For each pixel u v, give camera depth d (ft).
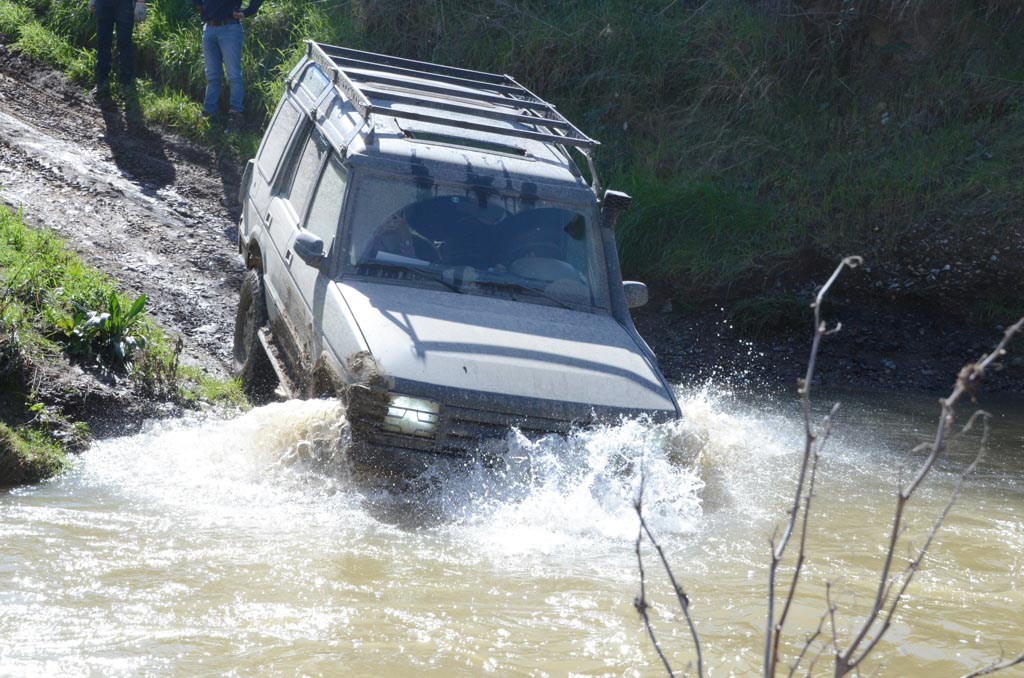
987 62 44.75
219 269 32.32
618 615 13.56
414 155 20.83
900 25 45.83
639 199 39.50
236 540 15.38
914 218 39.37
